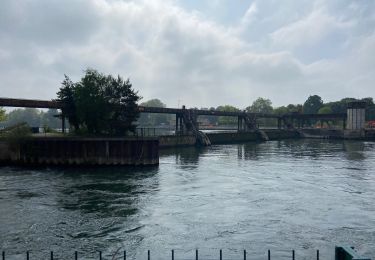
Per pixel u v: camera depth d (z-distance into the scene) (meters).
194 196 46.38
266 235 31.66
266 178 60.59
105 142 74.25
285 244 29.52
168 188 51.53
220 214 38.06
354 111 193.38
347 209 40.22
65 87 88.44
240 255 27.20
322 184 55.16
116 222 34.97
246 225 34.38
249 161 86.00
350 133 190.00
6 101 83.75
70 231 32.16
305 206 41.50
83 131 86.69
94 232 32.00
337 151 115.12
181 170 70.19
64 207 40.25
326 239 30.66
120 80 87.56
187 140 133.12
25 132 76.00
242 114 183.75
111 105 84.81
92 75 85.06
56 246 28.53
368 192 49.28
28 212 38.16
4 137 75.75
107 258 26.22
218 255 27.19
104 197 45.44
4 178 59.31
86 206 40.78
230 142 160.25
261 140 180.00
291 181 57.78
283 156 98.44
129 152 74.94
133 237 30.83
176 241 30.05
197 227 33.69
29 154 74.44
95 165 74.06
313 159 90.56
